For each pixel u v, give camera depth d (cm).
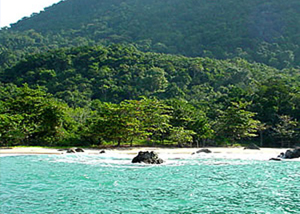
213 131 6856
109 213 1620
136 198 1898
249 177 2586
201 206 1742
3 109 5934
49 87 12488
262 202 1825
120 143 6469
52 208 1697
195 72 14288
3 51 19575
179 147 6353
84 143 6091
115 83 13000
